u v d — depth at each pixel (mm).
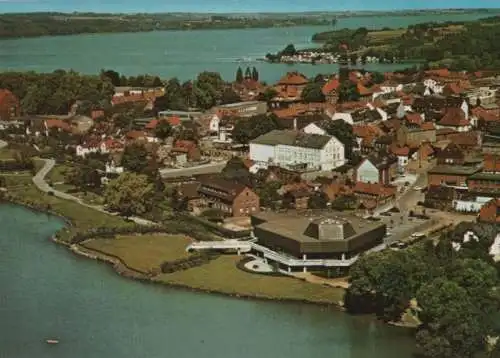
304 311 195000
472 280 177125
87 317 191500
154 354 171500
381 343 176625
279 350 173625
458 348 163000
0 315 192125
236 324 187750
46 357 169875
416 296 177500
